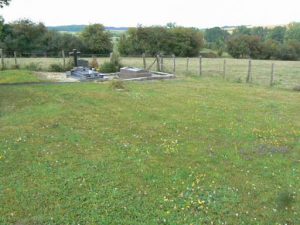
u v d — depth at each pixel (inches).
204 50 2556.6
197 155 394.0
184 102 665.6
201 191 308.7
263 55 2409.0
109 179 326.0
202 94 760.3
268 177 341.1
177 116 558.9
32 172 337.4
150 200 291.3
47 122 499.5
